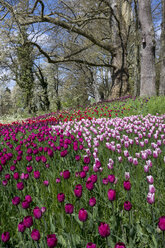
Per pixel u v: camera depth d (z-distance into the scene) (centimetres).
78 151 394
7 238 165
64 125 726
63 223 201
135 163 289
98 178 262
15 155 434
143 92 1559
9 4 1368
